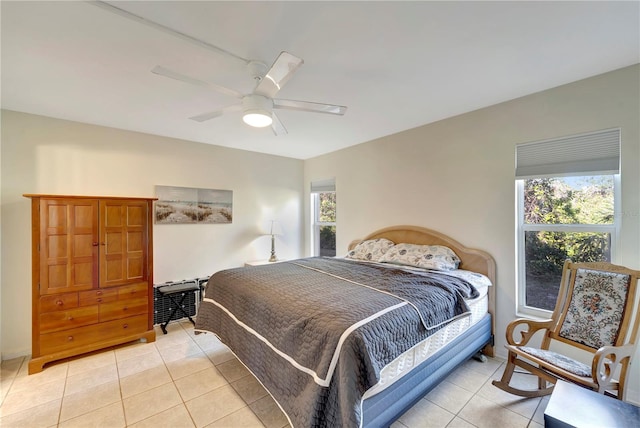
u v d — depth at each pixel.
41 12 1.39
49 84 2.17
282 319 1.79
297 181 4.97
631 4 1.37
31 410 1.92
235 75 2.04
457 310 2.08
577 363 1.78
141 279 2.95
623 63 1.94
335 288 2.13
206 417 1.86
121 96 2.39
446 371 1.99
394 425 1.76
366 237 3.82
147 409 1.93
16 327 2.68
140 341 2.99
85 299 2.64
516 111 2.51
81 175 3.02
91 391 2.13
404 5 1.37
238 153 4.25
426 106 2.68
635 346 1.67
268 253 4.57
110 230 2.77
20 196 2.71
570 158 2.24
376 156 3.74
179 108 2.66
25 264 2.73
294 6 1.37
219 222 4.04
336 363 1.41
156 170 3.51
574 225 2.32
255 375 1.94
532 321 2.05
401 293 1.98
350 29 1.55
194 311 3.76
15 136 2.69
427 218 3.17
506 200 2.58
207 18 1.45
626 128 1.99
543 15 1.45
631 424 1.24
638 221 1.95
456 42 1.69
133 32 1.56
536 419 1.82
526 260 2.58
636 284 1.81
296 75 2.07
